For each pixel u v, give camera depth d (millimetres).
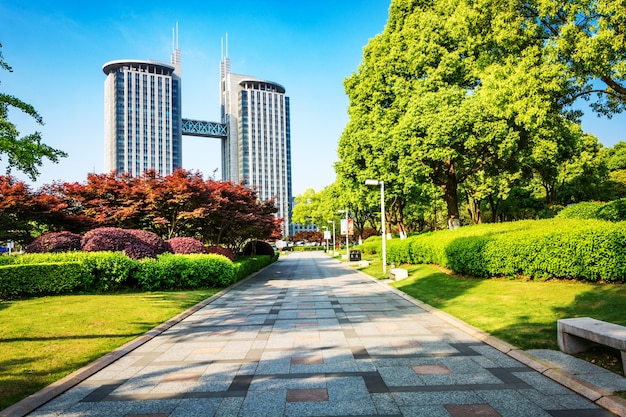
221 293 12961
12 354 5691
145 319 8242
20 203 15062
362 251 40938
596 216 13414
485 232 13805
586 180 31000
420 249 18344
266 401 4062
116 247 13703
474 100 15031
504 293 9578
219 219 20344
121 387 4555
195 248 16984
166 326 7859
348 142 22219
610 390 3953
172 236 20172
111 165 116375
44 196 15922
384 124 19172
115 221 18047
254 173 142125
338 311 9500
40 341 6430
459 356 5512
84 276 11734
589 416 3555
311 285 15656
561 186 33438
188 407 3953
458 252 13234
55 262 11578
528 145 16719
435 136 15133
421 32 17875
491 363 5160
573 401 3895
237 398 4160
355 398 4102
